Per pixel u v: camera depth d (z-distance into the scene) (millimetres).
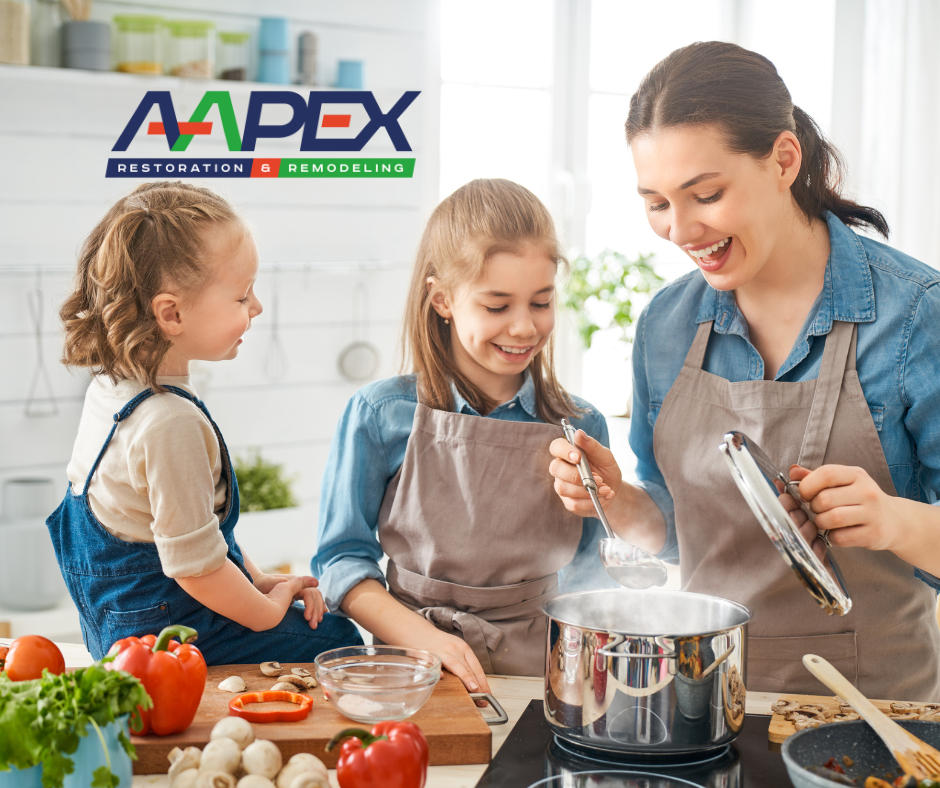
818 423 1126
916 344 1089
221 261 1084
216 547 1038
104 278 1056
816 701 1001
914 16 3068
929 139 3078
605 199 3459
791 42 3361
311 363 2967
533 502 1220
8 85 2463
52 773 744
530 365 1329
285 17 2771
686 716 864
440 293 1263
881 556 1148
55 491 2396
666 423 1239
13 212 2512
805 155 1165
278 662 1131
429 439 1238
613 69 3410
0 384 2525
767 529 803
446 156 3164
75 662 1151
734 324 1207
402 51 3004
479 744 885
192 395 1118
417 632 1119
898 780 800
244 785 772
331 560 1267
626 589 1032
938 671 1245
